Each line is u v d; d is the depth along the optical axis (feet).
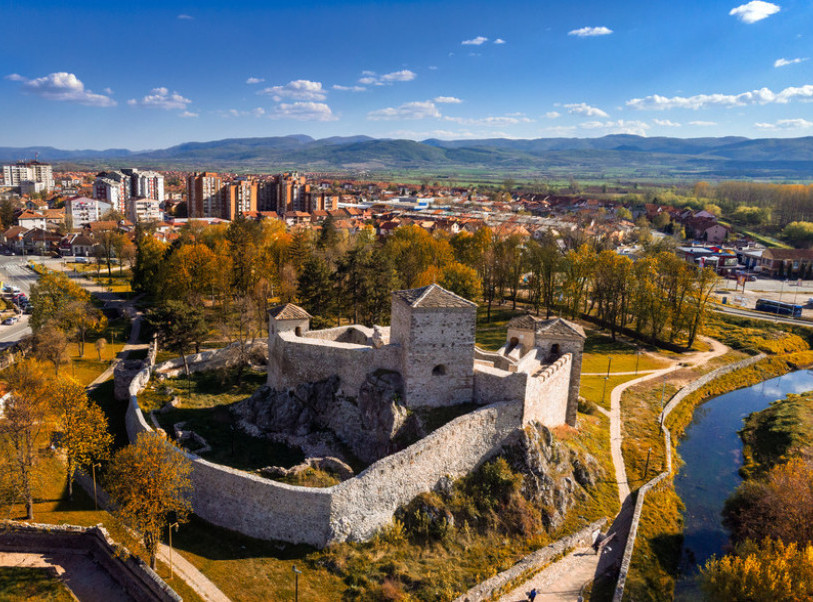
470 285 392.88
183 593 134.92
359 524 159.94
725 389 321.11
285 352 216.54
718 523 196.34
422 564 155.12
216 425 206.90
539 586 154.81
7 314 396.16
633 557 169.17
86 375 279.49
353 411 202.18
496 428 189.57
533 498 182.09
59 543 149.89
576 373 228.22
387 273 331.77
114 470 152.97
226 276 353.92
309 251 396.98
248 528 162.20
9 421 173.06
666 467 219.61
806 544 160.86
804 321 432.25
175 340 255.09
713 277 362.33
